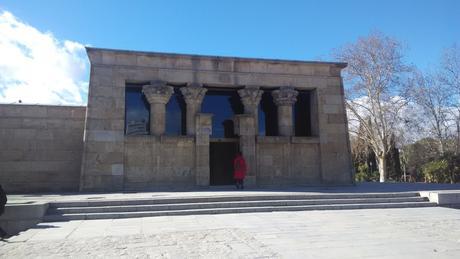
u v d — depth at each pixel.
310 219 11.76
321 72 22.45
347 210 14.02
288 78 21.91
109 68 19.61
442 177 34.22
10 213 11.31
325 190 17.98
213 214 12.99
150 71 20.06
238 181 19.17
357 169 46.69
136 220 11.78
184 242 8.38
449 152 37.38
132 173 19.30
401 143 42.16
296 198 14.83
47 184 19.59
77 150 20.17
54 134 20.05
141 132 20.23
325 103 22.22
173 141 19.86
